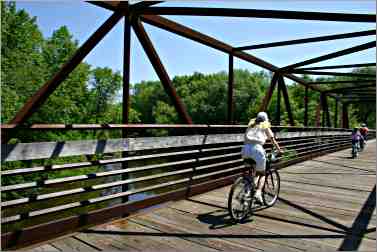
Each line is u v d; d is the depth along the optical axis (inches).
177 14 196.9
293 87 2279.8
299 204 211.9
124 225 163.0
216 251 135.3
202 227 163.2
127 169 184.5
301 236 154.4
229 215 183.3
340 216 186.9
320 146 578.9
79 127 149.8
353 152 518.3
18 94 1037.8
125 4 185.0
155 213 184.5
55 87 168.2
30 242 135.9
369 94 741.3
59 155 146.0
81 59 175.9
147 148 197.2
